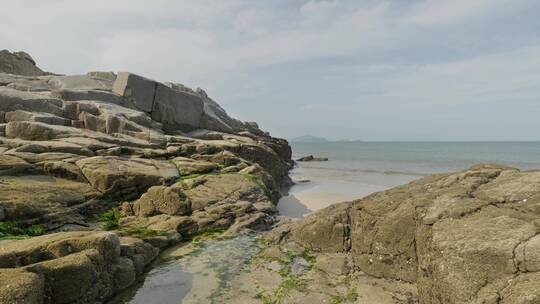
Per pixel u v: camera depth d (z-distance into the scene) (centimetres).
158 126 2938
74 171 1587
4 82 2992
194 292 887
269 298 848
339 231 1075
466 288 628
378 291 855
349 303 810
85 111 2533
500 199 754
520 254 596
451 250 680
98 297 804
